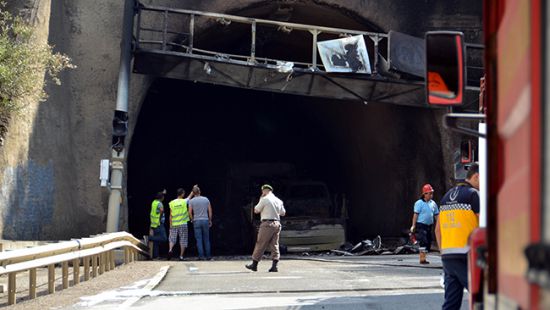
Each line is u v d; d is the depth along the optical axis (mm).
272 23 23906
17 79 16625
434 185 28672
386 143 31812
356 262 19375
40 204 20500
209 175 38125
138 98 25234
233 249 32750
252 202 28016
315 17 28844
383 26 27391
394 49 24234
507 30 2689
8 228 18422
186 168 37781
